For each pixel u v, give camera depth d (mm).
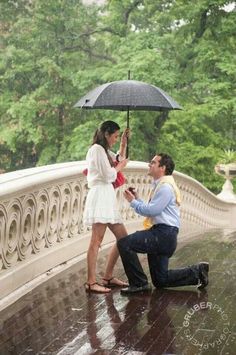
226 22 26172
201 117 26609
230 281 8094
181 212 15891
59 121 28422
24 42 29516
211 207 19484
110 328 5957
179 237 13055
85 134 25828
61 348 5383
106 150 7031
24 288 7320
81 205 9328
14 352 5273
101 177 7004
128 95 7098
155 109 7512
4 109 28734
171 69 25906
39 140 27828
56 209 8406
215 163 26656
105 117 26172
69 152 26312
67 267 8672
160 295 7227
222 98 26031
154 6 28969
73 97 27938
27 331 5836
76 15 29828
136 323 6125
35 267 7723
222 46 26641
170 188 7102
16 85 29016
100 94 7156
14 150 27797
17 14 30797
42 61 27516
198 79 26125
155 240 7172
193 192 16984
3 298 6793
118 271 8578
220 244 11711
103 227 7203
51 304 6773
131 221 11695
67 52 29531
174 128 26328
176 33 27359
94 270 7359
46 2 29391
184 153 26250
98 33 31109
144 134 26500
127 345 5477
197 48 26094
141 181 12305
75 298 7035
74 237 9164
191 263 9508
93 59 31188
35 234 7746
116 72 25141
